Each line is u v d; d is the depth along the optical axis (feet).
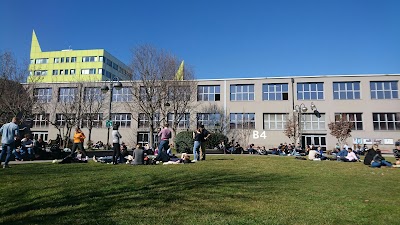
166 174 30.42
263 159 55.36
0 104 86.74
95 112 128.06
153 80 110.01
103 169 35.24
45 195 19.88
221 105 132.67
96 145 126.62
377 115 121.49
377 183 26.84
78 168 36.11
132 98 132.77
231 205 17.90
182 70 120.47
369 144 118.93
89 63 270.05
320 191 22.53
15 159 50.55
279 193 21.49
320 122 124.98
